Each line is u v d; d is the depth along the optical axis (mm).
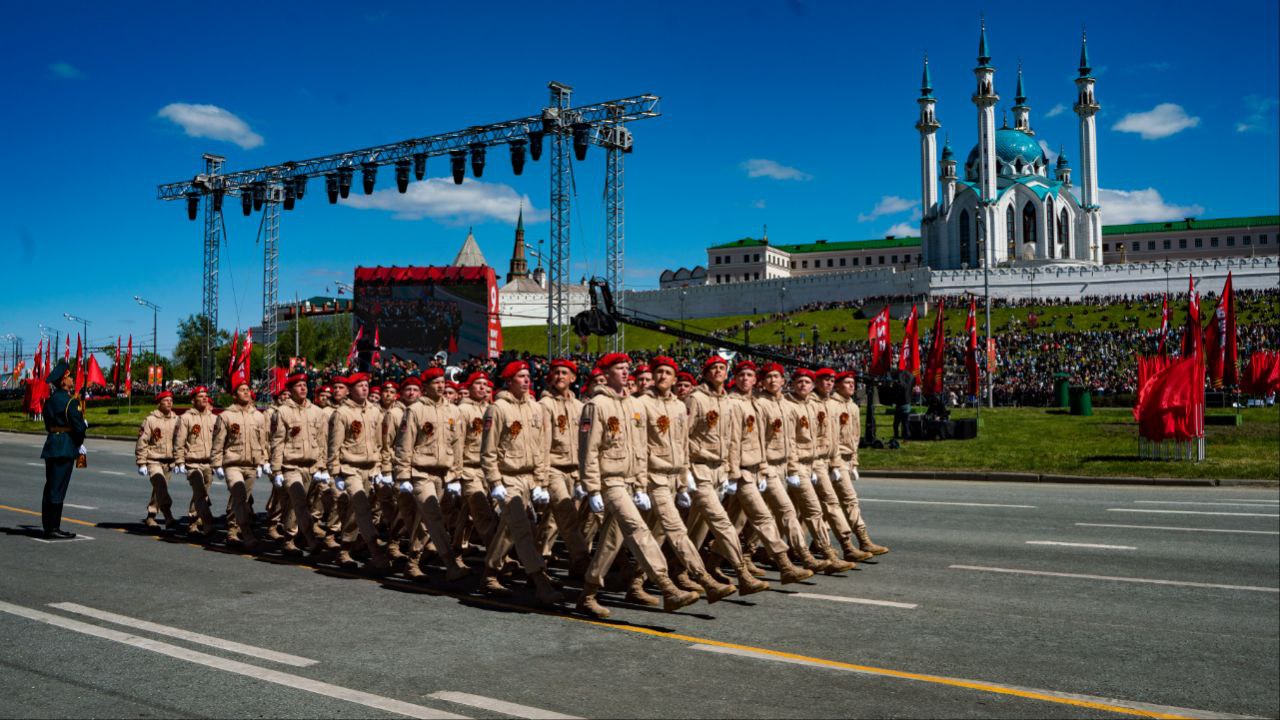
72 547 11492
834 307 102688
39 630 7301
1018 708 5715
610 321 20500
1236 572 9945
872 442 26859
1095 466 20766
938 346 31406
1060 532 12633
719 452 8703
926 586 9297
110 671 6215
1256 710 5770
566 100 35250
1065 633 7508
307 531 10859
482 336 62562
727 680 6141
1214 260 90375
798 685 6062
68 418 12125
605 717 5387
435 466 9328
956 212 120562
